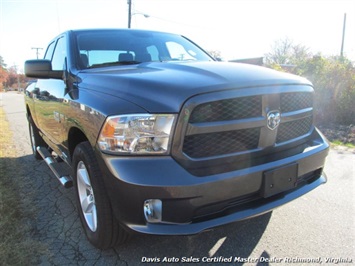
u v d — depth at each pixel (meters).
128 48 3.45
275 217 3.08
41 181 4.16
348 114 8.24
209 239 2.71
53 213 3.25
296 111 2.48
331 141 6.48
